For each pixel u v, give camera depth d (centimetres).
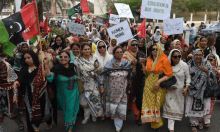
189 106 343
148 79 341
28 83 314
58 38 500
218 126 371
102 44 377
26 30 326
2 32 311
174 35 590
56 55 441
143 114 339
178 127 372
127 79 356
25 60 311
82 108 422
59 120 412
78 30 589
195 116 343
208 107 345
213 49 507
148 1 400
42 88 322
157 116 334
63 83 342
